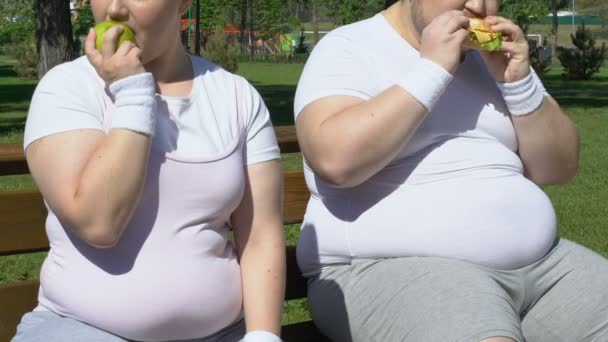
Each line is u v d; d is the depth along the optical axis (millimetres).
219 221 2369
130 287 2240
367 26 2859
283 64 53031
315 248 2801
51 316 2301
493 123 2826
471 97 2822
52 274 2301
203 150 2336
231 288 2373
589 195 9188
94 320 2254
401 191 2684
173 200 2275
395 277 2561
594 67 35656
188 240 2291
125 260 2252
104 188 2098
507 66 2783
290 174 3234
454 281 2463
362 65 2760
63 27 20094
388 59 2773
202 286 2297
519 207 2715
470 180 2707
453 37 2572
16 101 23016
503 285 2686
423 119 2562
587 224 7727
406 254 2646
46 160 2201
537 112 2838
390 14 2873
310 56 2859
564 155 2947
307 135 2650
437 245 2619
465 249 2625
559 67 47688
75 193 2139
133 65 2154
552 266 2805
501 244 2656
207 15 47906
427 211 2639
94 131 2242
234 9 60906
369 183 2705
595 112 19969
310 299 2850
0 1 43406
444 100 2771
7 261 6062
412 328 2412
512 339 2289
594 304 2744
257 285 2396
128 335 2275
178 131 2340
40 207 2781
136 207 2174
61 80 2320
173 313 2268
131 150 2119
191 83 2461
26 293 2775
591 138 14758
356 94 2713
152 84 2184
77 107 2266
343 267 2746
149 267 2254
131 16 2262
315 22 61156
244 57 56844
